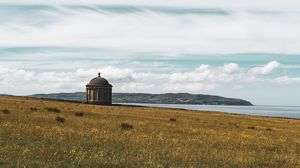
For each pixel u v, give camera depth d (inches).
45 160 745.0
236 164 849.5
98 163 750.5
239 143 1241.4
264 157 981.2
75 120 1627.7
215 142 1216.2
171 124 1846.7
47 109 2233.0
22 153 789.2
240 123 2439.7
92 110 2723.9
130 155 862.5
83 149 895.7
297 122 3346.5
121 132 1296.8
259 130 1909.4
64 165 716.7
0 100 3363.7
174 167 761.0
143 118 2183.8
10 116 1555.1
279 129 2127.2
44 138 1013.8
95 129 1290.6
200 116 3070.9
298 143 1398.9
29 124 1302.9
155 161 805.2
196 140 1222.3
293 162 933.8
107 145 987.9
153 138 1186.6
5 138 964.0
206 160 868.0
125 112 2817.4
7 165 679.1
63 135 1097.4
